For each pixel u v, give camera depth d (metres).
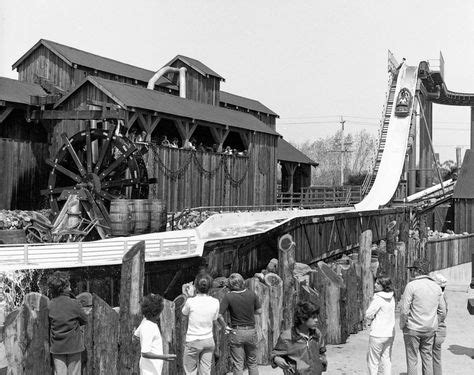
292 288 12.22
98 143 24.72
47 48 34.44
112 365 8.59
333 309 13.55
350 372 11.12
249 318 8.77
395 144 52.69
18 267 10.66
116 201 19.64
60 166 23.03
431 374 9.17
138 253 8.77
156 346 7.24
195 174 28.89
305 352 6.32
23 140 26.61
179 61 41.22
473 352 12.77
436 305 9.09
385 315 9.10
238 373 8.70
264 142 36.03
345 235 24.20
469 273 33.72
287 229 17.95
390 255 19.52
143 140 25.31
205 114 30.27
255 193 35.03
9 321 7.48
